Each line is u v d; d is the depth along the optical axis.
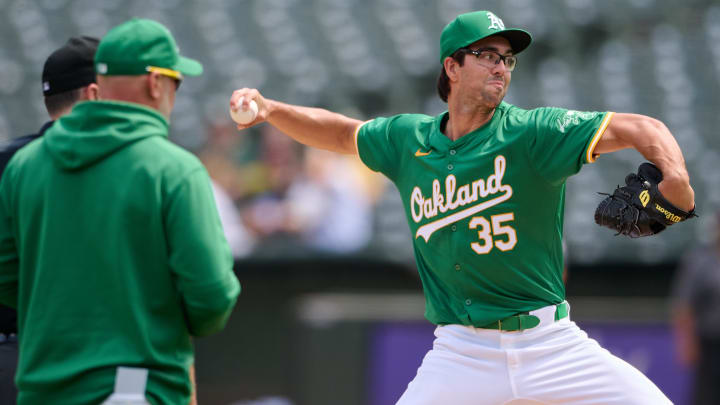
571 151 12.73
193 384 12.13
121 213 11.23
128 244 11.23
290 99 38.56
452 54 13.47
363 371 28.67
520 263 13.45
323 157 32.69
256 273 32.31
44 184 11.57
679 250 31.81
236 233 32.19
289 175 32.53
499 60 13.29
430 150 13.86
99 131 11.41
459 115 13.58
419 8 42.84
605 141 12.59
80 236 11.34
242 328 32.34
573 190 34.97
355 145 14.89
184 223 11.23
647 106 38.28
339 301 29.95
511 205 13.23
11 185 11.95
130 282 11.20
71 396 11.14
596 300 32.12
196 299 11.24
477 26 13.24
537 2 42.53
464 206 13.48
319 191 32.28
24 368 11.44
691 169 35.75
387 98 38.44
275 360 32.06
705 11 41.88
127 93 11.66
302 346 28.98
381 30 41.69
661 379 28.73
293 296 32.25
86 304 11.26
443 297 14.25
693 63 40.12
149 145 11.45
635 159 36.12
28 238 11.66
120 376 11.03
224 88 39.34
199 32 42.22
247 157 33.41
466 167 13.42
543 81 39.31
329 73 39.56
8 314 14.10
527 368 13.64
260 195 32.59
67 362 11.24
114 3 43.41
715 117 37.91
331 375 28.78
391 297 32.03
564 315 13.88
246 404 31.81
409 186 14.21
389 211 33.38
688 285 28.58
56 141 11.53
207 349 32.47
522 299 13.66
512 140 13.12
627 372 13.59
